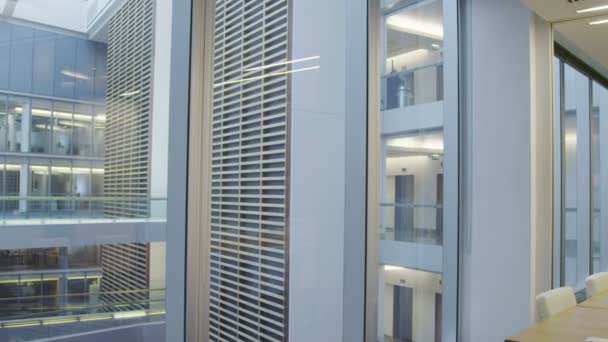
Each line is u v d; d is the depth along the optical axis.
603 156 6.05
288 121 2.49
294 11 2.55
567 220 5.07
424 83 3.60
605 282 3.68
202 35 1.94
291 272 2.48
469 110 3.88
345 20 2.85
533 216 3.63
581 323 2.72
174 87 1.82
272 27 2.41
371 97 2.94
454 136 3.86
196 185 1.89
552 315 2.93
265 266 2.31
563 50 4.82
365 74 2.92
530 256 3.58
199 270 1.90
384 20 3.28
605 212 6.05
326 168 2.69
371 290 2.94
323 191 2.68
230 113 2.09
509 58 3.71
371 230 2.94
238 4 2.16
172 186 1.80
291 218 2.50
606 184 6.11
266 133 2.32
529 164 3.61
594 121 5.84
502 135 3.72
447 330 3.77
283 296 2.43
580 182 5.42
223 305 2.02
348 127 2.83
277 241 2.40
